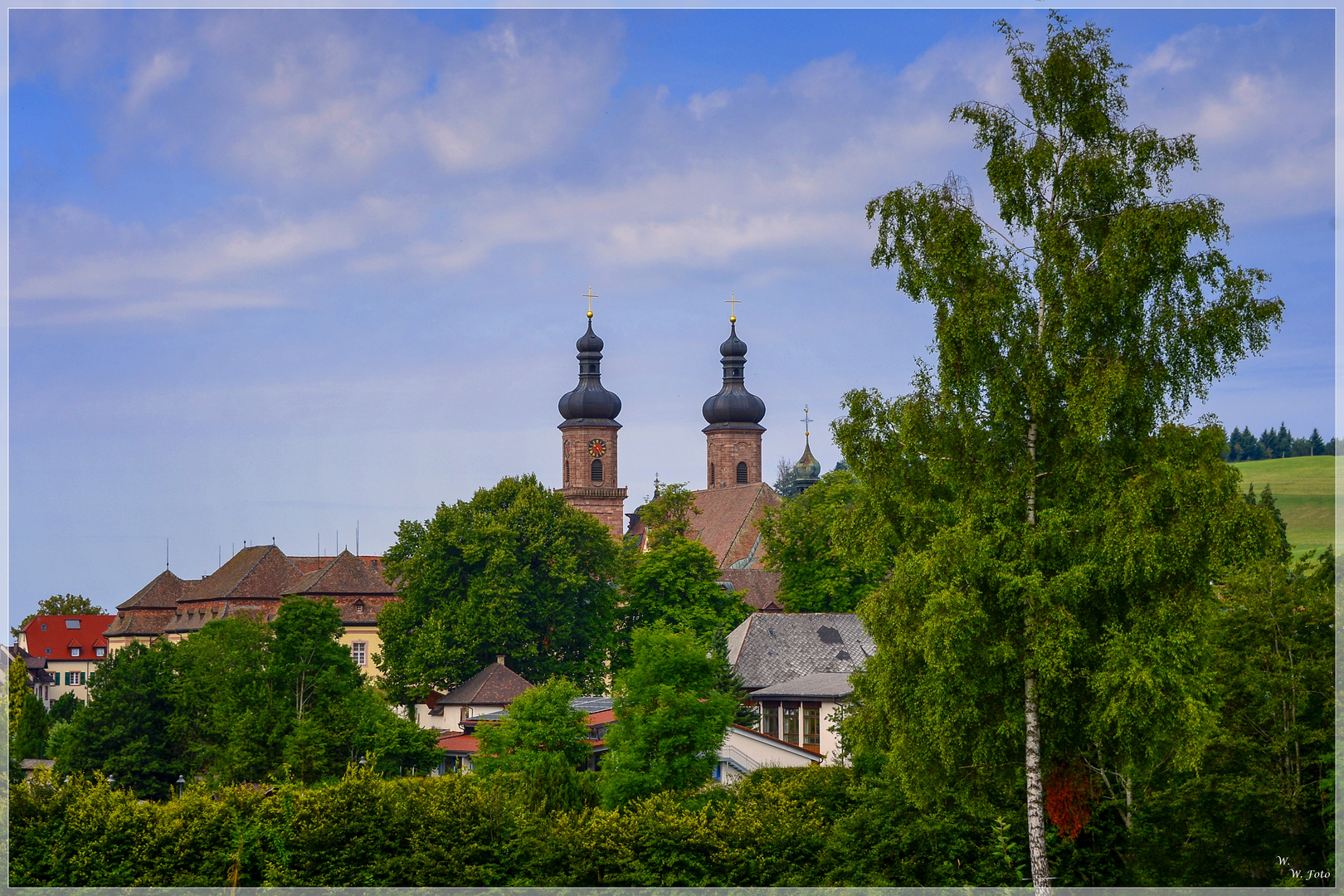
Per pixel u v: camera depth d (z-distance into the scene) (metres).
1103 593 45.06
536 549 151.00
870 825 54.56
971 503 46.00
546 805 58.88
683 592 160.38
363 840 55.16
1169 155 46.09
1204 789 52.72
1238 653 54.84
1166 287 44.16
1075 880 53.03
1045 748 47.06
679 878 54.41
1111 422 45.06
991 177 47.25
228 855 53.62
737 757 88.56
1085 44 47.25
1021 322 46.28
